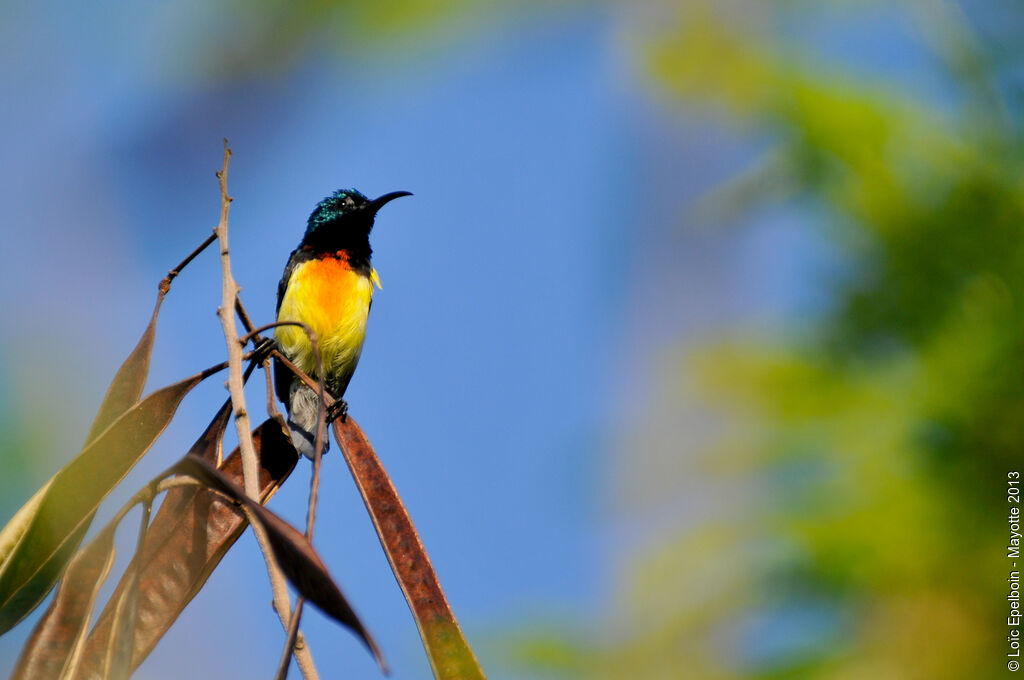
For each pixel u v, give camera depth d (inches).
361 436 235.9
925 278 233.5
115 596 209.5
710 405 213.0
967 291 231.5
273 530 158.7
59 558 205.2
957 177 236.8
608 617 219.8
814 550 215.6
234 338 218.7
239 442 211.6
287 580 155.4
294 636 156.6
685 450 210.8
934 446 224.1
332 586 150.3
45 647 199.5
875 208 237.3
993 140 239.6
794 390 222.4
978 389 222.7
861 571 216.5
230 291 226.2
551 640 227.1
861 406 225.5
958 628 211.8
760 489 217.5
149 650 213.8
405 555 215.3
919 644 212.4
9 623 203.9
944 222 233.9
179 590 221.6
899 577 216.4
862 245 239.6
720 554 214.5
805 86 230.8
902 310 233.8
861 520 217.2
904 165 239.5
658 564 215.2
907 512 217.2
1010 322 224.2
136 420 214.7
